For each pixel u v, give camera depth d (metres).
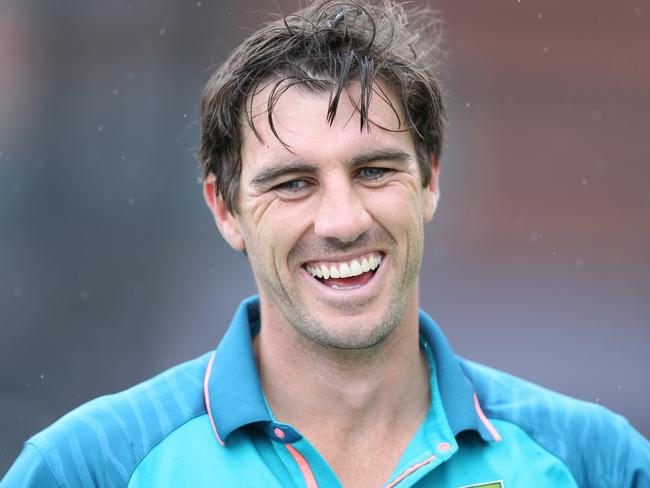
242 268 36.34
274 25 8.90
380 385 8.71
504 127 40.84
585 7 41.34
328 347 8.50
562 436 9.06
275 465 8.48
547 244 39.22
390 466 8.73
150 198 38.59
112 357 33.31
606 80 41.16
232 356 8.89
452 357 9.19
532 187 40.31
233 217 9.27
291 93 8.36
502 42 41.44
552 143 40.75
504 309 36.69
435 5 41.47
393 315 8.48
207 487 8.34
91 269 36.94
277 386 8.88
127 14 40.34
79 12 40.34
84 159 39.62
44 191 38.94
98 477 8.38
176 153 39.47
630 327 35.78
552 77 41.28
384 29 8.99
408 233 8.50
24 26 40.31
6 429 28.53
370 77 8.35
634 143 40.75
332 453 8.72
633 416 30.23
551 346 34.44
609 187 40.25
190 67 40.19
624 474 9.05
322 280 8.50
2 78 40.22
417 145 9.27
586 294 37.81
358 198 8.34
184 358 33.59
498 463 8.78
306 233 8.40
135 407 8.79
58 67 40.25
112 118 40.00
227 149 9.04
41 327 34.41
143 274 36.62
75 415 8.76
